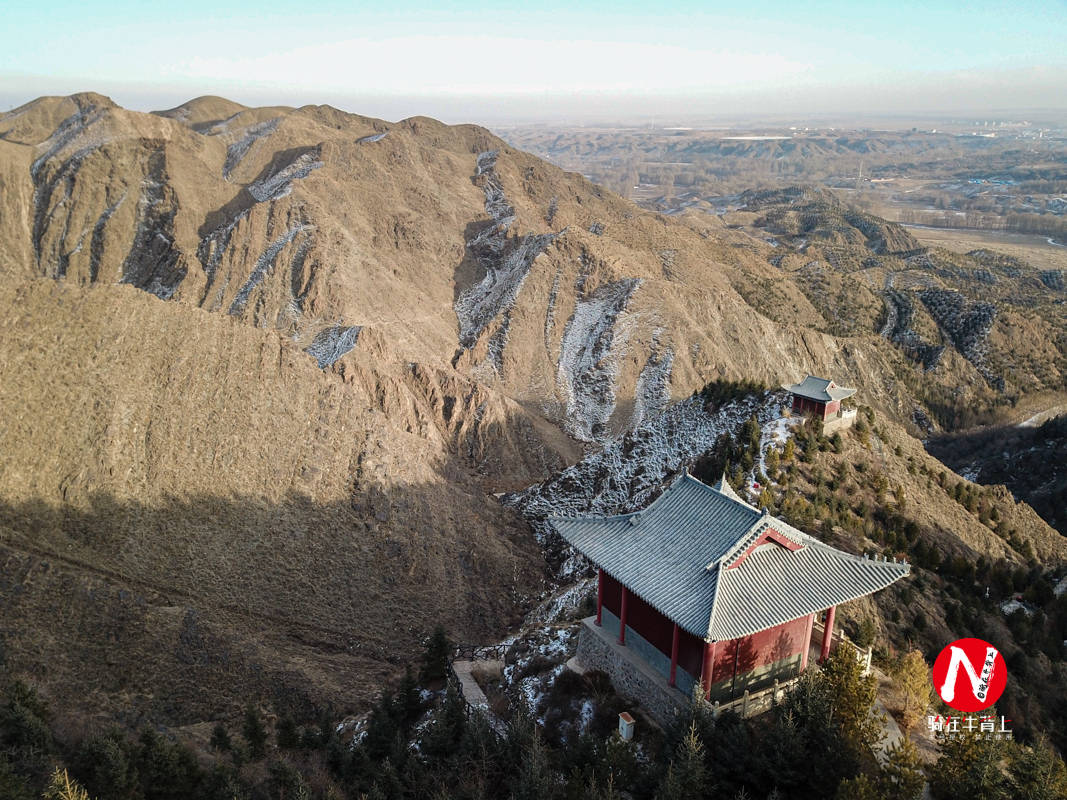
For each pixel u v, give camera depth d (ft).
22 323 217.77
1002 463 391.24
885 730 124.26
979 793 101.40
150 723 134.72
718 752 109.19
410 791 123.65
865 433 236.63
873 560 129.70
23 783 105.60
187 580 189.57
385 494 234.38
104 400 212.84
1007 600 197.36
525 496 296.92
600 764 112.68
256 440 228.22
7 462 192.75
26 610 165.17
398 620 205.26
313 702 169.07
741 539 120.57
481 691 162.30
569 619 182.70
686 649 124.77
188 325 241.35
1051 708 154.10
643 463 268.00
